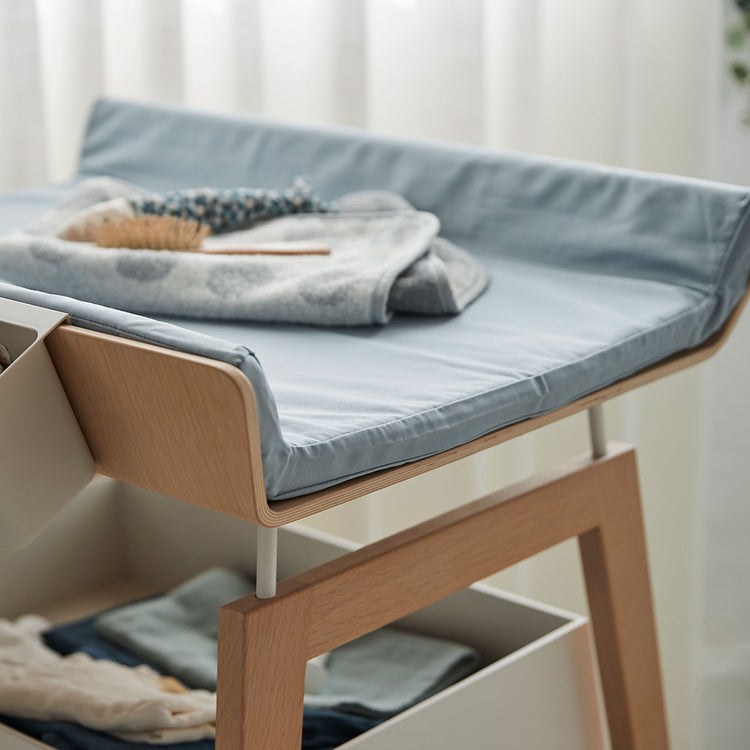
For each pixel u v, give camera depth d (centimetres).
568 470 94
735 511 153
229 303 87
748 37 137
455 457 72
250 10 143
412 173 113
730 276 92
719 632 158
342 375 75
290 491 62
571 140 140
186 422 60
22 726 97
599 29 135
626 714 103
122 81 154
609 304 92
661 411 148
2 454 63
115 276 89
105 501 138
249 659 68
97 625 118
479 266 101
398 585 78
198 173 128
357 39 139
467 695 89
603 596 100
